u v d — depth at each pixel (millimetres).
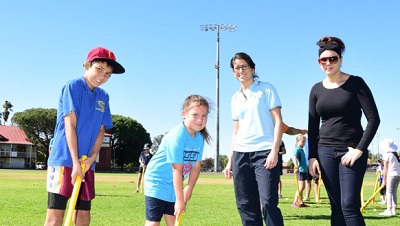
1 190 16422
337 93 5152
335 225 5246
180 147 4891
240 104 5598
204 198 14797
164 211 5133
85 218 5039
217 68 52875
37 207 10500
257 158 5359
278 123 5328
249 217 5512
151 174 5066
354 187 4969
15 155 86750
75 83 4949
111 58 4996
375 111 4988
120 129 89938
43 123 85875
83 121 4969
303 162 12188
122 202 12375
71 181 4797
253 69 5617
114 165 90500
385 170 10625
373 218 9672
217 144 54781
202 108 4871
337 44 5168
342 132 5141
